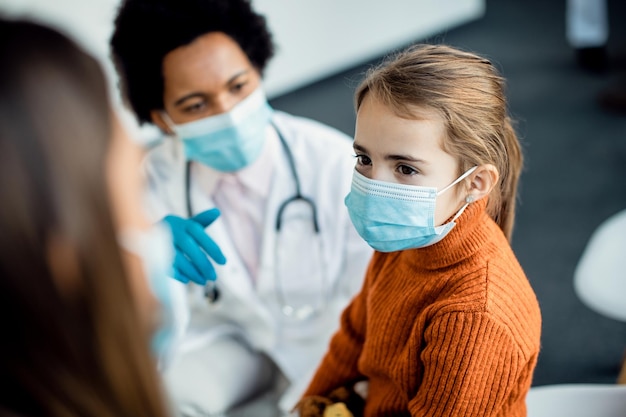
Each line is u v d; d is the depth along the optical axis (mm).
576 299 2123
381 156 822
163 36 1158
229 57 1197
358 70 4074
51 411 487
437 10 4258
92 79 465
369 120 811
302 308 1414
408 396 932
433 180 817
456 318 805
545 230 2453
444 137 790
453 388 819
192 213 1379
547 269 2262
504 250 875
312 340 1446
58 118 438
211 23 1177
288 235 1358
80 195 446
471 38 4203
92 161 452
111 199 475
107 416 508
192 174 1372
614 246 1480
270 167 1348
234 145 1255
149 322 551
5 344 453
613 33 3896
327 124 3498
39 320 450
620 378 1305
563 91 3393
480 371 807
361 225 880
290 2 3664
